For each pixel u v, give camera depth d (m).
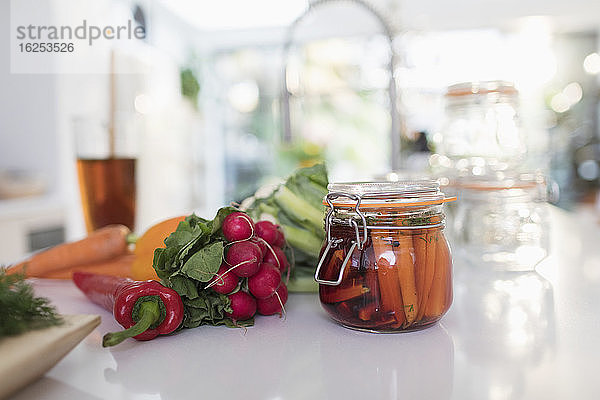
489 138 0.78
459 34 3.44
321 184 0.58
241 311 0.45
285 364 0.36
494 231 0.65
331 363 0.36
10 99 2.06
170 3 3.13
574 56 3.45
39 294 0.61
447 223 0.89
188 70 3.42
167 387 0.33
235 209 0.46
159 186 2.54
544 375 0.33
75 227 2.00
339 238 0.43
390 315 0.41
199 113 3.54
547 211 0.66
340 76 3.66
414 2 3.12
